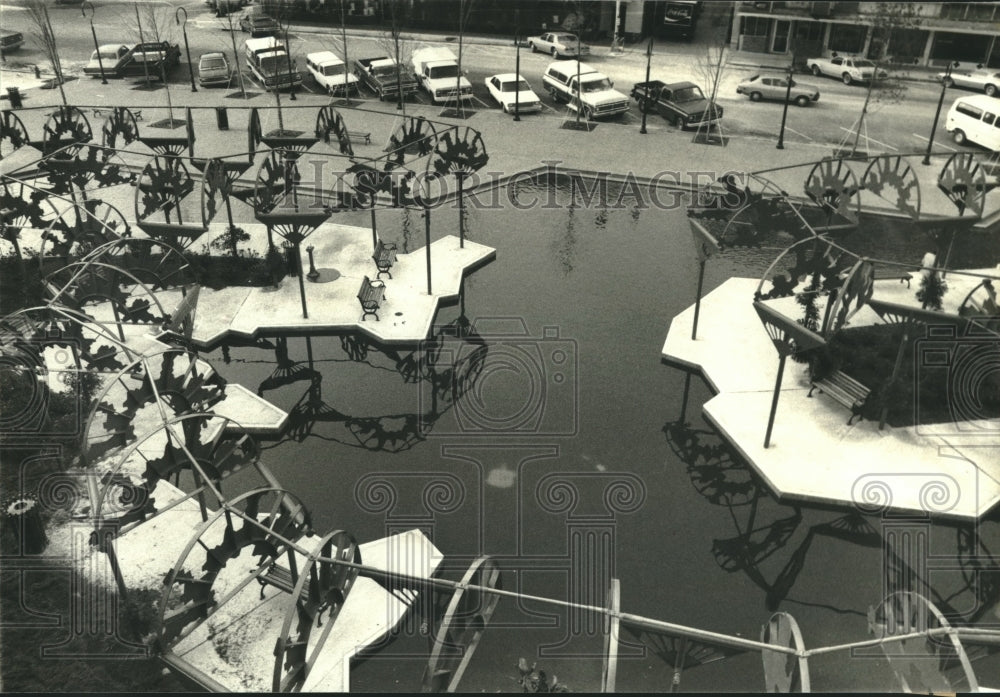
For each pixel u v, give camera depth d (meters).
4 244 26.50
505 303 24.08
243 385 20.75
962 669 10.96
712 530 16.12
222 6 56.72
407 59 47.06
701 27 54.12
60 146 29.91
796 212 22.06
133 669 13.33
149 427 18.80
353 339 22.64
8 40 49.19
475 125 37.78
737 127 36.62
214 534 15.90
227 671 13.15
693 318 22.28
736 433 18.34
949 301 22.55
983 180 22.84
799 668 10.20
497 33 53.75
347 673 13.11
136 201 22.89
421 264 25.75
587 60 47.03
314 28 55.09
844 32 44.84
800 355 20.33
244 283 24.64
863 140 34.78
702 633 10.59
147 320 20.42
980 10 41.16
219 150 34.56
